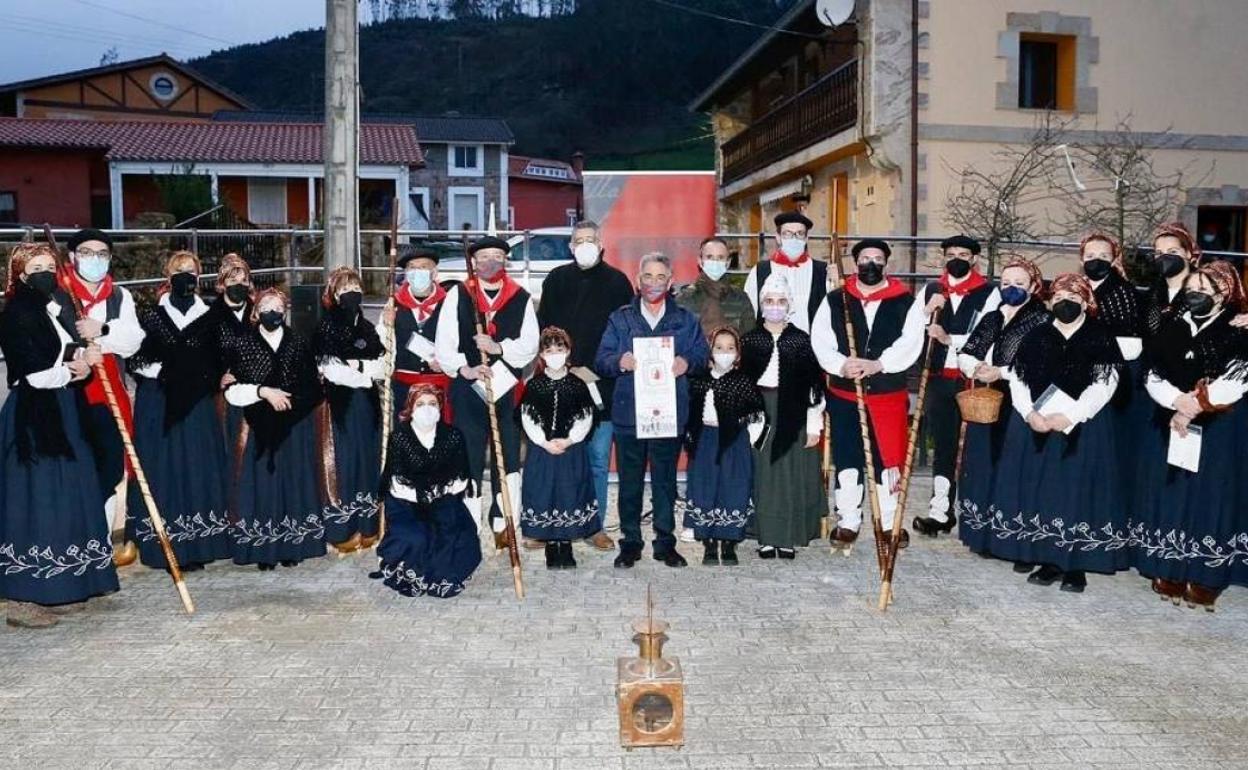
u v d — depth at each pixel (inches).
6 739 151.9
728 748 150.4
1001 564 242.4
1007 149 550.0
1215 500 203.6
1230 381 197.0
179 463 224.5
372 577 229.0
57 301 202.1
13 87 1277.1
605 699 166.9
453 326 237.9
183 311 227.0
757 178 809.5
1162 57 557.0
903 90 542.3
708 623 202.1
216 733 154.1
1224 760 147.2
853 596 218.5
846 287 243.0
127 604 211.3
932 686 172.1
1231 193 567.8
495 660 182.5
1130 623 202.7
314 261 676.7
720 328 237.5
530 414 231.3
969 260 260.5
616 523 282.2
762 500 241.1
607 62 2736.2
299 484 230.8
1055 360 215.2
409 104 2952.8
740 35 2669.8
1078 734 155.0
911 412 326.6
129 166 1029.8
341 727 156.3
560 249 609.3
